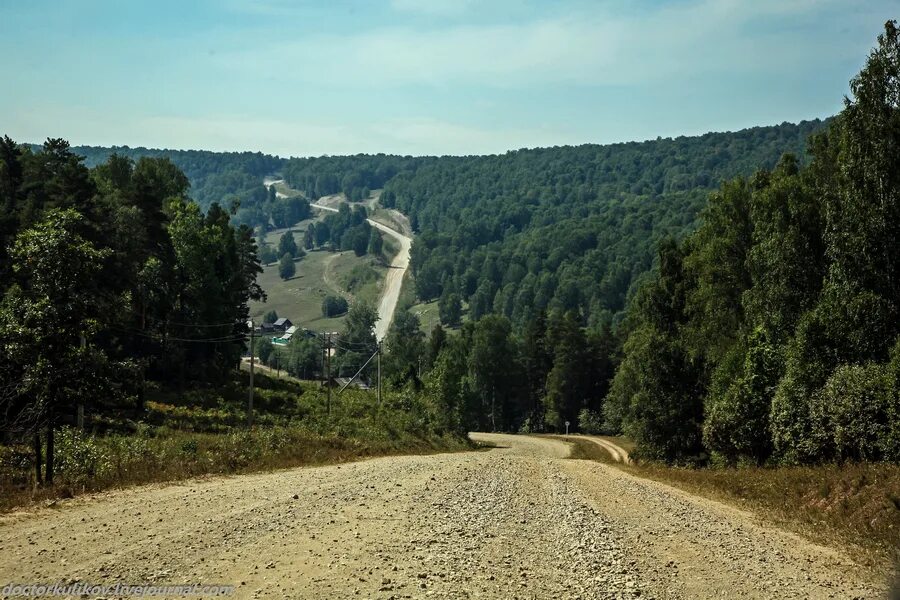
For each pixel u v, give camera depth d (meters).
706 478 25.25
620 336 108.50
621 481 23.44
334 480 19.31
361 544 10.27
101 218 44.19
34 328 16.03
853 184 26.19
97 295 17.94
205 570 8.47
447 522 12.67
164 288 53.97
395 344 124.25
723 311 39.72
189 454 24.47
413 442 51.69
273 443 31.19
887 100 25.94
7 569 8.34
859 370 22.72
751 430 30.72
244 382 67.44
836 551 12.59
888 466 18.23
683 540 12.38
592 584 8.95
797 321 31.38
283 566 8.81
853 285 25.89
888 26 26.23
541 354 114.19
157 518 11.88
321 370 132.62
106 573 8.20
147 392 51.38
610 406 83.69
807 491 18.91
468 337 126.75
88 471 18.12
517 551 10.60
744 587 9.43
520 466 28.58
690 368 41.88
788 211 33.25
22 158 49.12
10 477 16.77
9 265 33.16
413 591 8.05
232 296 70.19
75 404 16.59
